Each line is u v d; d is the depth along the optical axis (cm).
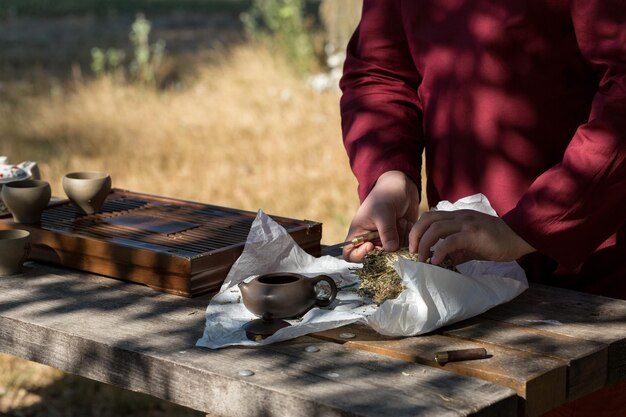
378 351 195
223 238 248
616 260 239
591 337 200
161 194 700
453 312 205
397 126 258
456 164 249
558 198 208
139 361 194
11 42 1603
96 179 270
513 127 238
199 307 223
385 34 265
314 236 256
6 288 237
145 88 1127
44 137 881
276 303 208
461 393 173
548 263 245
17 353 216
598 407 229
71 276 246
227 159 802
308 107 994
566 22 228
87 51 1480
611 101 206
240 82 1133
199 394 186
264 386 177
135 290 235
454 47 244
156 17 2019
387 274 219
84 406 430
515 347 195
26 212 262
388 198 237
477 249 208
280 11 1201
